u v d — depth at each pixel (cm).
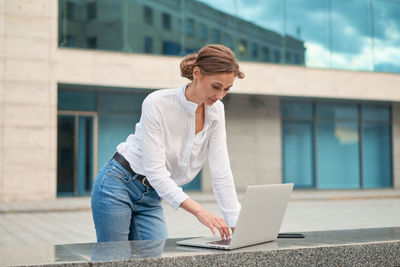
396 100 1798
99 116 1517
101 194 273
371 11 1770
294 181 1789
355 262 226
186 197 244
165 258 191
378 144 1919
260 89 1611
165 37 1476
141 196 277
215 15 1547
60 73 1381
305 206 1210
